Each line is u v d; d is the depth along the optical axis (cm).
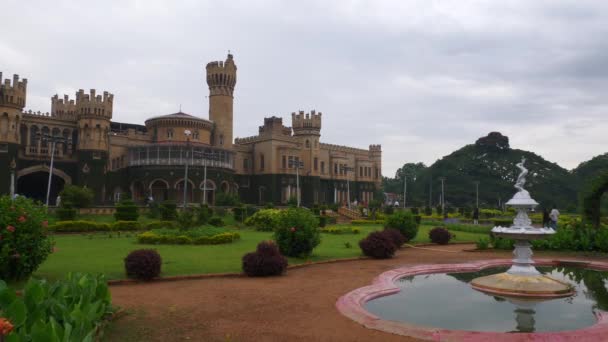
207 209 4034
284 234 2066
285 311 1144
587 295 1301
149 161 6241
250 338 927
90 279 961
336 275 1684
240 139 8450
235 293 1354
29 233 1362
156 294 1336
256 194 7906
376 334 944
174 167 6244
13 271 1338
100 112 6094
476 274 1702
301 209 2195
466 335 902
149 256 1535
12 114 5428
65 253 2112
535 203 1474
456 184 11788
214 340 915
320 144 8719
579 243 2334
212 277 1614
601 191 2489
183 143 6431
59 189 6669
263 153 7894
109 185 6322
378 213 5891
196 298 1286
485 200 11194
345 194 8975
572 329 976
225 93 7494
